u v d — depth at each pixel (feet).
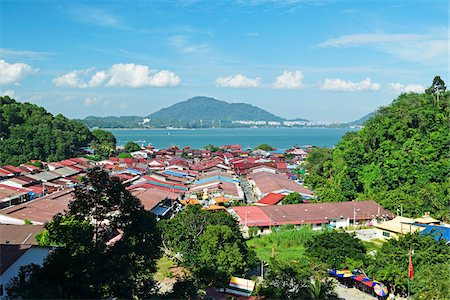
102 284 75.97
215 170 386.11
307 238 180.14
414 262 123.24
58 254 78.64
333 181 264.93
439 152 238.07
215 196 261.65
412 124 261.65
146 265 86.48
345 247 138.62
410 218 200.95
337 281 138.72
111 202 84.79
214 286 124.77
